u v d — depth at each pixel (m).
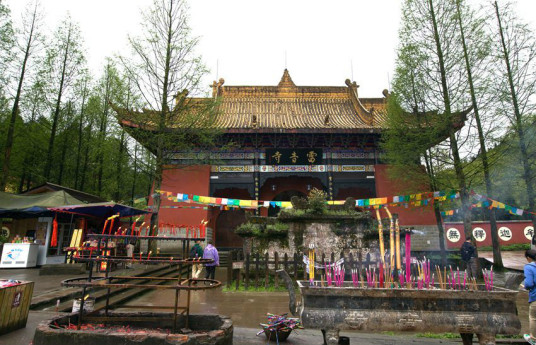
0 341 5.18
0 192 16.22
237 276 12.03
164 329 5.73
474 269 13.20
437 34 15.59
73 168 25.19
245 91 30.12
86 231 17.91
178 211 22.84
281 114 27.55
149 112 19.36
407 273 5.36
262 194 27.38
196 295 11.01
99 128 24.81
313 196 14.09
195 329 5.80
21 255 14.43
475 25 15.11
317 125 24.39
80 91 23.42
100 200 20.38
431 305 4.68
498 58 15.17
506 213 29.80
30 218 16.67
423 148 16.00
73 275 12.44
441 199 16.62
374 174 23.83
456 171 15.02
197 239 5.83
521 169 16.59
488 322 4.58
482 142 14.97
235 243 27.30
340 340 5.59
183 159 24.06
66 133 22.64
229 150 24.25
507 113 14.71
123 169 24.09
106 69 25.08
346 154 24.23
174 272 15.95
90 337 4.56
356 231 13.44
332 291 4.78
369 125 24.23
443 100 15.17
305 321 4.69
